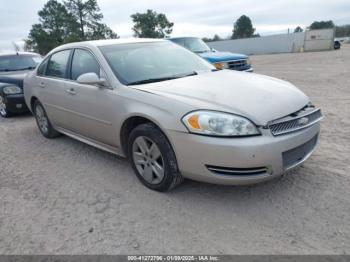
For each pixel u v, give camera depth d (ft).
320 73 45.34
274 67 62.85
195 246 8.94
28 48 221.25
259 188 11.59
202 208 10.67
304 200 10.68
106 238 9.54
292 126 10.33
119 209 11.00
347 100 25.03
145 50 14.89
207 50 35.50
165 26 213.46
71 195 12.23
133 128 12.62
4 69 28.53
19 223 10.61
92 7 222.07
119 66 13.33
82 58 14.89
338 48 125.59
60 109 16.30
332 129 17.70
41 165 15.42
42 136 20.26
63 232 9.96
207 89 11.46
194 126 9.92
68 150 17.20
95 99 13.39
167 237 9.39
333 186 11.41
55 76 16.79
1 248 9.41
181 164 10.52
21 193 12.67
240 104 10.27
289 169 10.36
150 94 11.41
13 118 26.32
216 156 9.68
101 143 14.49
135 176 13.37
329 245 8.62
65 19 218.59
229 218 10.04
